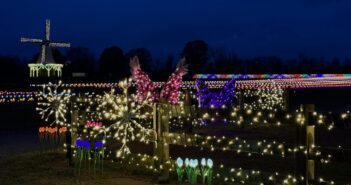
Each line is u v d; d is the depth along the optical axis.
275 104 23.20
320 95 41.28
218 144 9.05
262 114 8.50
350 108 29.17
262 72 67.12
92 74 58.94
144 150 13.77
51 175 10.78
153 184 9.67
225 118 9.16
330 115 7.67
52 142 16.14
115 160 11.64
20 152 14.09
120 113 11.16
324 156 7.48
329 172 10.28
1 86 42.97
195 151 13.70
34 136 17.84
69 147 11.93
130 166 11.32
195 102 24.20
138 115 11.30
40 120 23.80
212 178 9.43
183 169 9.68
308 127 7.64
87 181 10.08
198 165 9.41
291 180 7.99
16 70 67.31
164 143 9.83
